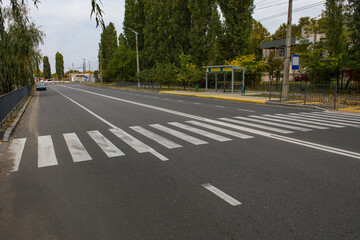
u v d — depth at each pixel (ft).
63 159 19.83
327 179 14.93
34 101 78.84
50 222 11.24
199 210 11.84
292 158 18.74
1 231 10.64
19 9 19.21
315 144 22.39
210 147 21.98
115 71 183.73
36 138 27.27
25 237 10.21
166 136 26.32
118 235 10.14
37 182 15.61
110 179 15.76
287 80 59.72
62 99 81.97
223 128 29.91
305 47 98.99
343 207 11.82
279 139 24.32
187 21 126.00
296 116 38.99
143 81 150.20
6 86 70.13
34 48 90.33
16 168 18.11
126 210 12.03
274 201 12.49
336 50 73.46
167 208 12.10
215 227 10.48
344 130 28.25
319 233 9.93
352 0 65.21
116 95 94.73
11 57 68.03
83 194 13.84
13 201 13.25
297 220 10.84
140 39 172.86
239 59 98.63
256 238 9.71
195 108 50.44
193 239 9.75
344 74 78.38
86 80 391.45
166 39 138.41
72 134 28.63
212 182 14.88
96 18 17.11
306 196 12.93
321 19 87.35
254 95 78.33
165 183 14.92
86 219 11.38
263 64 100.17
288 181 14.76
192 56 119.44
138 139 25.35
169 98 77.77
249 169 16.74
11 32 67.26
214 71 93.20
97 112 46.96
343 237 9.68
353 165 17.10
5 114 35.86
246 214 11.38
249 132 27.55
